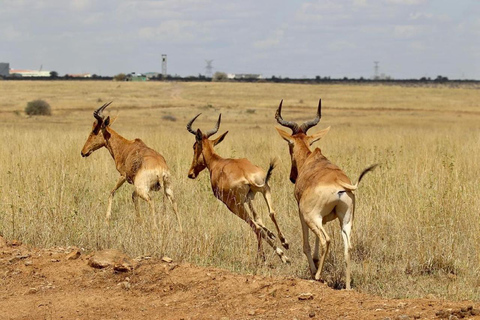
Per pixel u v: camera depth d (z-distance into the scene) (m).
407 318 9.56
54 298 11.56
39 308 11.07
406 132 47.25
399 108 131.88
